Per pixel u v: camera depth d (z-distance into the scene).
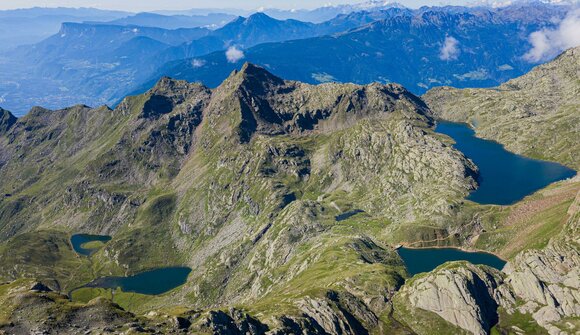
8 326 191.75
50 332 189.62
